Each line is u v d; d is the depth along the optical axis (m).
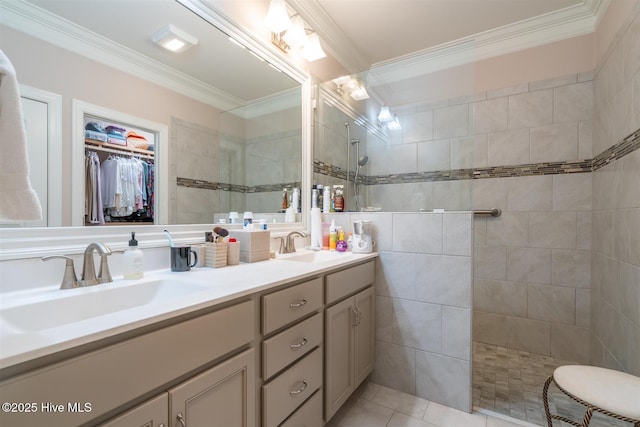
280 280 0.99
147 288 0.96
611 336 1.66
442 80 1.99
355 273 1.54
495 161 2.33
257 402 0.93
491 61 2.33
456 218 1.61
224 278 1.01
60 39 0.91
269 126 1.72
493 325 2.34
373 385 1.80
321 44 2.14
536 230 2.20
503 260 2.31
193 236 1.29
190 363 0.71
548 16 2.05
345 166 2.14
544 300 2.18
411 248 1.72
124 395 0.58
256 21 1.59
